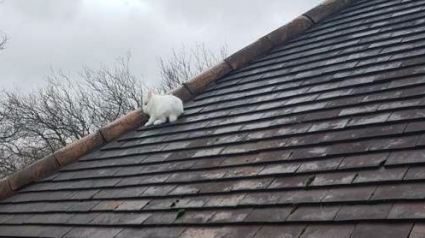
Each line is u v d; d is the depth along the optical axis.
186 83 7.29
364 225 2.98
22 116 27.16
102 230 4.33
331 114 4.73
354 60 5.86
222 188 4.18
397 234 2.78
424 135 3.70
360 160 3.72
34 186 6.31
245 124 5.44
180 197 4.34
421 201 2.97
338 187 3.49
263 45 7.81
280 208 3.53
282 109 5.40
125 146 6.44
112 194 5.05
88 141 6.80
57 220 4.95
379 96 4.68
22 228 5.14
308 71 6.21
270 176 4.05
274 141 4.69
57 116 27.45
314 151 4.16
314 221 3.21
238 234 3.41
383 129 4.04
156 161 5.47
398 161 3.49
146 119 7.19
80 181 5.83
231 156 4.77
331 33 7.25
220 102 6.57
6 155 26.17
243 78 7.11
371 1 7.90
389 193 3.18
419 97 4.32
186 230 3.74
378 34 6.35
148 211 4.32
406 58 5.28
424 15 6.31
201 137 5.62
